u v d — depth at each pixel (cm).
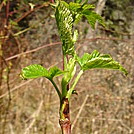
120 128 430
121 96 477
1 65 310
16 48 448
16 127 370
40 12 470
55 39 478
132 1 570
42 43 475
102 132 412
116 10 540
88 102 431
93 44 516
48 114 349
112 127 427
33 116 324
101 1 327
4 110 371
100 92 452
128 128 435
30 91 385
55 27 488
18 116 380
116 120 413
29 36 479
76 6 66
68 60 67
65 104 63
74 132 387
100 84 475
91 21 73
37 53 457
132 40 545
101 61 64
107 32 522
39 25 475
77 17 68
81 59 67
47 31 484
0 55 291
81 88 441
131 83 498
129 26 559
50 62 446
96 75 481
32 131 366
